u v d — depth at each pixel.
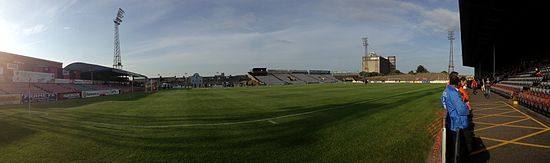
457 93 5.37
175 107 17.91
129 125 10.69
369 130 8.66
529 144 6.79
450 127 5.38
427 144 6.78
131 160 6.11
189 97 28.33
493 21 24.88
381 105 16.56
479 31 30.00
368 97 23.84
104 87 52.44
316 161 5.73
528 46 37.84
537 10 20.91
